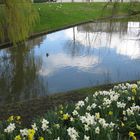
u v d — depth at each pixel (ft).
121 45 74.79
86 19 115.75
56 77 50.19
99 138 17.93
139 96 24.39
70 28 104.32
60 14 115.75
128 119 21.02
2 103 38.50
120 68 53.83
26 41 81.71
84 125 19.02
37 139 18.58
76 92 37.29
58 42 81.71
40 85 46.24
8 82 48.88
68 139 17.83
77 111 21.81
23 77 51.26
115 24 100.07
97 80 47.16
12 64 60.49
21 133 18.28
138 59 60.18
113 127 19.39
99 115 20.95
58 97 35.63
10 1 63.00
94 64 57.47
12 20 64.13
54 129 18.62
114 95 24.22
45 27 98.58
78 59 62.18
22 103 34.32
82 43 79.56
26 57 65.57
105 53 66.90
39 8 117.80
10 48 73.87
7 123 20.89
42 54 68.33
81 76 49.98
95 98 24.59
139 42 77.10
